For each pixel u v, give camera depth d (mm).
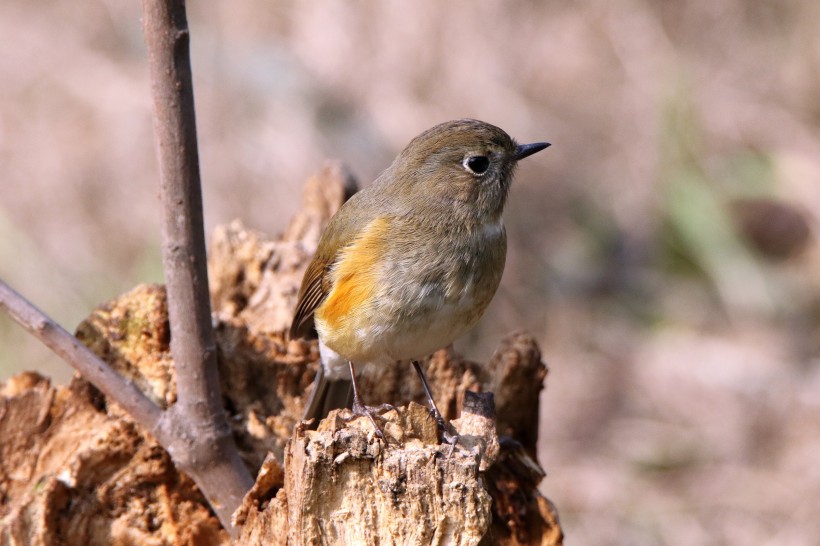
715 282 14797
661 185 15320
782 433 12898
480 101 15297
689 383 13664
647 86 15922
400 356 6996
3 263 13461
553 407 13523
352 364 7059
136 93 14867
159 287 7078
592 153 15734
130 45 15484
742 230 15086
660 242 15133
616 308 14562
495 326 14188
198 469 6176
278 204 13883
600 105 15969
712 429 13062
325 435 5406
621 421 13297
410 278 6832
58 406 6715
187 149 5828
